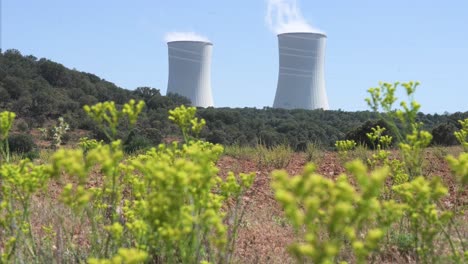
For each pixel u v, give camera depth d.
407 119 4.21
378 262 4.99
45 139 38.47
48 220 5.51
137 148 14.16
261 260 5.14
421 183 3.65
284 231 6.48
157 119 55.66
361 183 2.54
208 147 4.88
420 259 4.48
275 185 2.46
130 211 4.30
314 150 13.23
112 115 3.70
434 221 3.67
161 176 3.09
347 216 2.49
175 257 4.16
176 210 3.14
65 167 3.35
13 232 4.28
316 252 2.29
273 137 48.41
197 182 3.23
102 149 3.44
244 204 7.68
